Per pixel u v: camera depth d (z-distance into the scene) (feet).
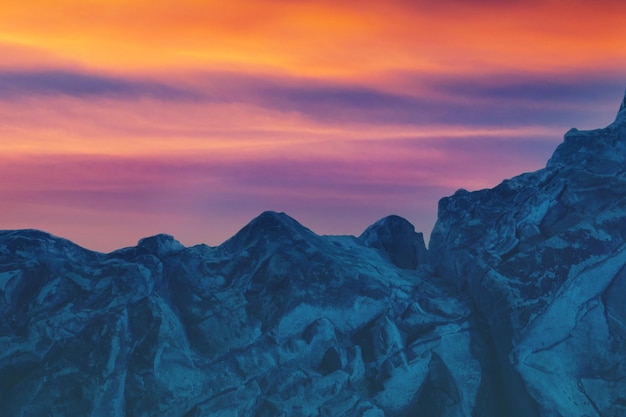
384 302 33.94
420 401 33.04
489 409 32.76
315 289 33.35
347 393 31.91
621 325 31.50
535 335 31.68
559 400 31.14
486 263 33.94
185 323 32.65
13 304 30.94
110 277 31.91
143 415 29.94
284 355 32.09
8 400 29.45
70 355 30.07
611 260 32.45
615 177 34.53
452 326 33.68
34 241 33.09
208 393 30.60
